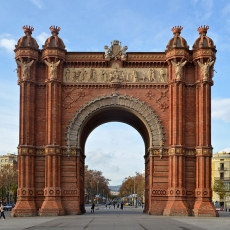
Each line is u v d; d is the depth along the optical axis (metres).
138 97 80.38
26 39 80.38
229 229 45.78
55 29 81.19
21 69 79.88
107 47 80.94
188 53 79.88
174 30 80.94
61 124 79.50
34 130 79.25
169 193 76.44
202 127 77.69
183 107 78.75
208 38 80.06
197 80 79.50
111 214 84.75
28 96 78.75
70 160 78.69
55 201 75.81
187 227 48.66
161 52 80.94
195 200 76.94
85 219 64.94
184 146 77.62
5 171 196.12
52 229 45.75
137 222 57.59
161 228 46.94
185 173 77.62
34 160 78.50
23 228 47.69
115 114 87.31
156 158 78.75
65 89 80.50
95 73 80.94
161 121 79.62
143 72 81.00
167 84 80.38
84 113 79.88
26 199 76.19
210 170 77.12
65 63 80.94
